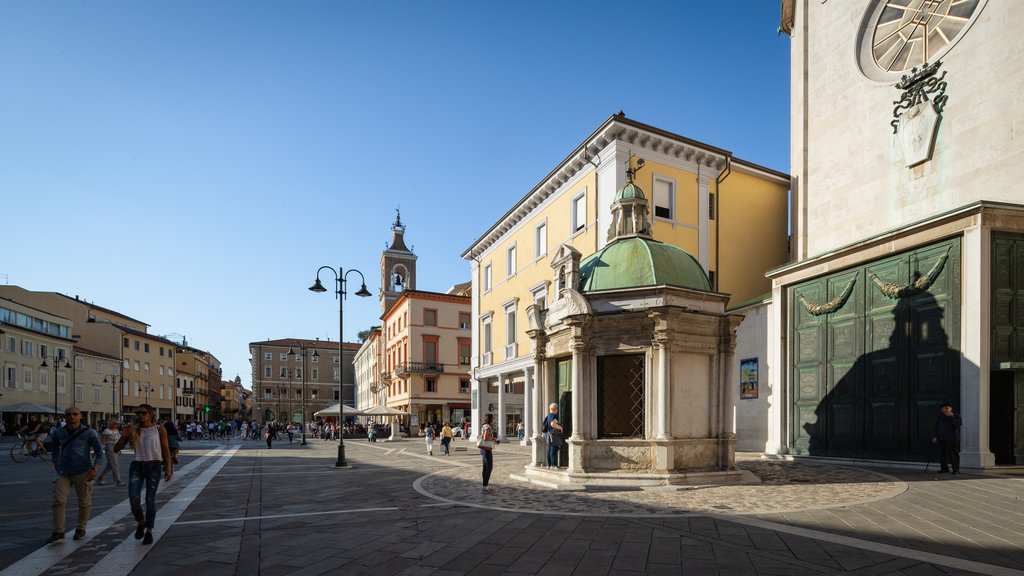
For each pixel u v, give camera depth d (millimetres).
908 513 8281
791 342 19234
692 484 11391
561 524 8039
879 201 18188
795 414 18875
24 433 25750
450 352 55062
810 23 21547
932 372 14383
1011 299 13484
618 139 24906
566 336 13156
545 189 30250
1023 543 6586
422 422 53156
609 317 12234
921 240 14758
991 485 10781
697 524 7793
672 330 11891
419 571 6000
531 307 14578
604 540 7070
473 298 41219
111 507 10641
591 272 13453
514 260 35281
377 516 9141
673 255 13180
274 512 9781
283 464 21141
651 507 9086
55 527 7422
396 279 77000
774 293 19844
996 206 13266
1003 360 13273
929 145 16516
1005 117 14766
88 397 59281
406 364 52781
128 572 6145
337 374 109938
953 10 16453
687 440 11953
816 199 20734
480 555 6555
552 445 12969
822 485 11156
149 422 7637
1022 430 13219
